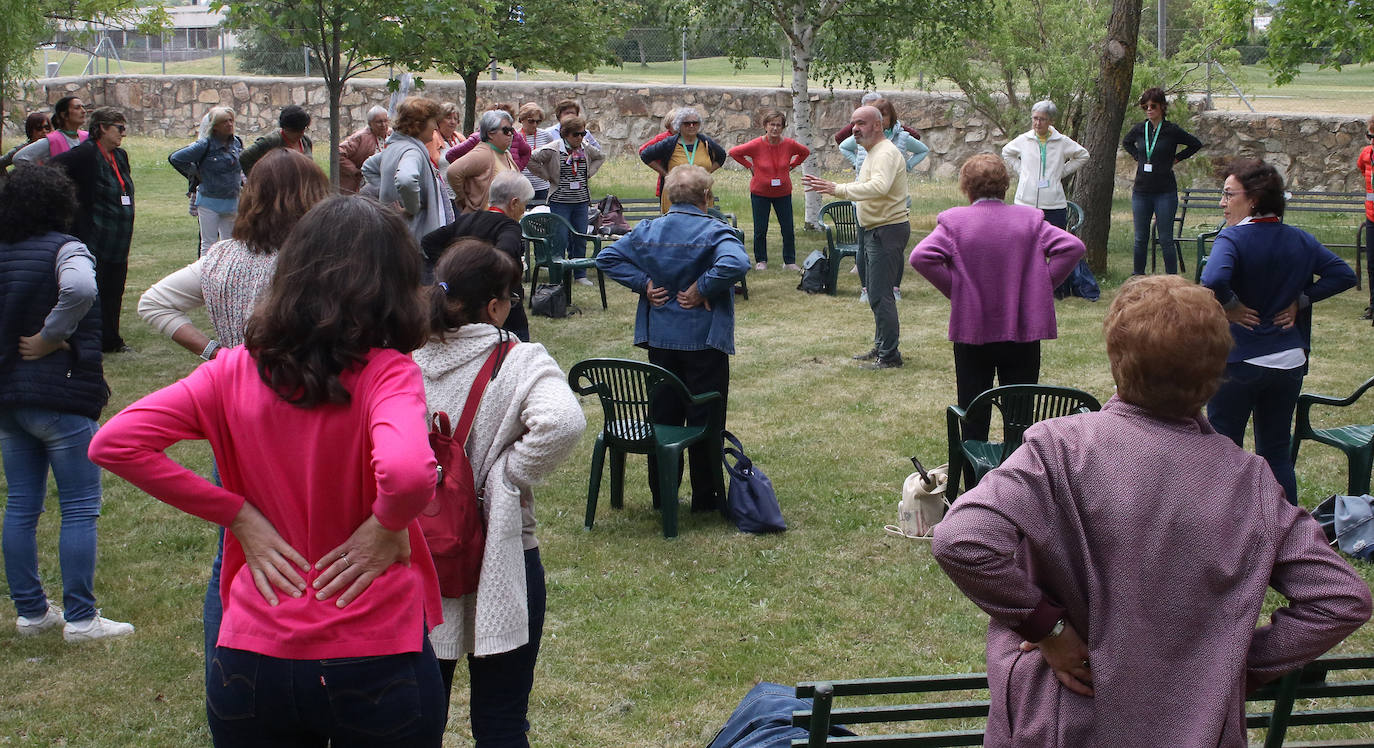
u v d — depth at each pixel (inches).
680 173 210.8
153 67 1066.7
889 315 325.1
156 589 184.9
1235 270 183.9
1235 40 528.7
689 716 147.3
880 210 317.1
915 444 258.8
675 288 209.3
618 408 207.5
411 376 81.2
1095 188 447.8
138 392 291.4
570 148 425.7
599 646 165.9
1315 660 87.7
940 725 144.4
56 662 159.6
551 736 142.7
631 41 1014.4
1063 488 73.8
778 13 571.8
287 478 80.7
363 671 80.1
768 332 371.2
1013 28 561.6
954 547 72.4
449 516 104.8
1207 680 70.3
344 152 401.7
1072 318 386.9
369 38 383.6
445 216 282.2
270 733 82.3
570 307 399.9
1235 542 71.5
